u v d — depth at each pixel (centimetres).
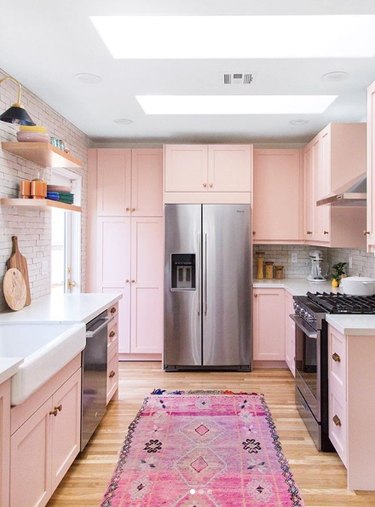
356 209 354
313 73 278
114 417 301
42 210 327
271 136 444
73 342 206
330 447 252
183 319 412
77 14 206
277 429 282
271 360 422
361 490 214
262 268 471
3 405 144
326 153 360
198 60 258
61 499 204
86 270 443
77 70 273
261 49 253
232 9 203
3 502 145
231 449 254
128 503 201
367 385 215
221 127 409
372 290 305
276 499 204
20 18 209
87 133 434
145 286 443
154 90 311
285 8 203
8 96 278
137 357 450
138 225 443
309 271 480
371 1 197
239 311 412
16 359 153
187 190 425
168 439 267
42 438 180
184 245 412
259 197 442
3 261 266
